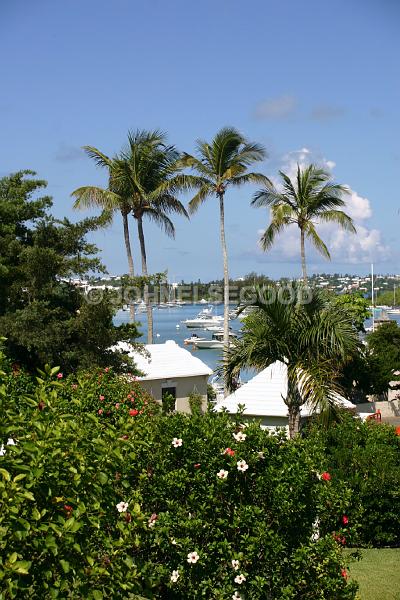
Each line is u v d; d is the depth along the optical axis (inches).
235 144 1501.0
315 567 272.4
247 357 607.5
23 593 183.6
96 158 1573.6
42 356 830.5
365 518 465.4
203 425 284.7
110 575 207.2
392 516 469.1
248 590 261.3
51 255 864.3
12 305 875.4
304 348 601.6
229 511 272.5
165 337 4857.3
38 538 184.1
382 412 1496.1
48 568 187.3
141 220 1605.6
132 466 268.7
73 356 854.5
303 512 276.4
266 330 598.5
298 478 268.8
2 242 883.4
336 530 340.5
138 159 1555.1
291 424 622.5
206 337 4712.1
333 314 596.7
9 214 916.6
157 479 276.7
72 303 904.9
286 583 267.9
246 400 1034.7
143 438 278.2
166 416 299.6
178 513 267.7
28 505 189.2
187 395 1439.5
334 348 591.5
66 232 911.7
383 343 1491.1
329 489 305.9
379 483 461.7
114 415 454.6
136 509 225.1
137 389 652.1
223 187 1514.5
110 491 214.5
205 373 1444.4
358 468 469.4
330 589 273.3
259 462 277.0
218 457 274.2
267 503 271.9
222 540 268.2
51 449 195.2
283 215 1542.8
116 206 1573.6
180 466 280.7
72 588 195.6
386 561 437.1
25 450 189.0
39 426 201.8
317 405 573.9
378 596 367.2
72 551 196.1
